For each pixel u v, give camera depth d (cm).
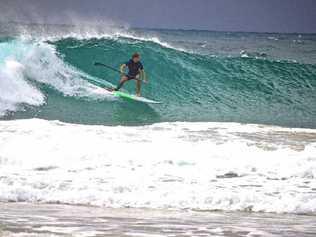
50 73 7006
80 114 6188
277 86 8156
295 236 2230
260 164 3838
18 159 3734
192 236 2167
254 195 3089
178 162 3838
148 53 8325
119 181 3338
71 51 7856
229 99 7712
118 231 2208
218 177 3528
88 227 2269
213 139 4672
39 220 2388
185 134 4850
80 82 7062
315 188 3325
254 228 2391
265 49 17738
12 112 6062
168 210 2875
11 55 6906
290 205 2978
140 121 6041
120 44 8256
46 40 8075
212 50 15925
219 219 2642
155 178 3444
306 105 7569
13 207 2767
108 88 6981
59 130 4691
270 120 6562
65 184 3241
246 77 8194
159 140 4509
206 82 8112
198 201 3044
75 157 3856
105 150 4038
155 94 7662
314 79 8306
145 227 2328
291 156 4072
